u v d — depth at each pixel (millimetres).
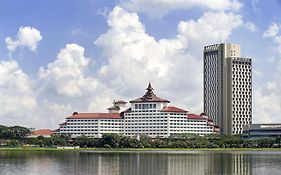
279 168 168875
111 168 169500
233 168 169125
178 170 161875
